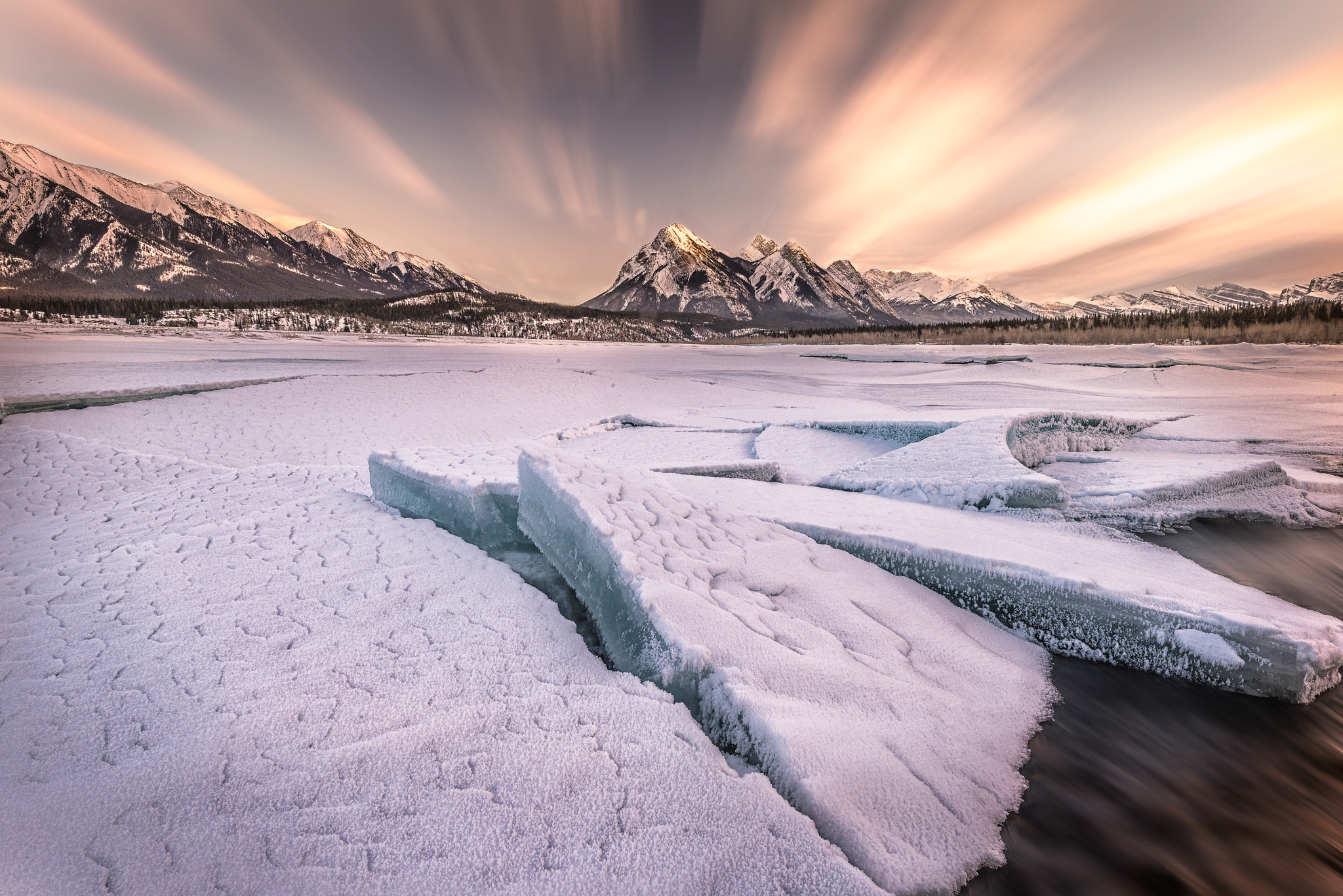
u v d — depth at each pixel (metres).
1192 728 2.76
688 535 3.90
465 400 14.67
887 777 2.16
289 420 11.65
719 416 12.08
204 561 4.16
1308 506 5.64
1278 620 3.26
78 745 2.32
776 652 2.75
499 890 1.67
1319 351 21.02
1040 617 3.51
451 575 3.94
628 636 2.99
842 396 17.19
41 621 3.36
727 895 1.66
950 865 1.90
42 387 12.72
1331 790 2.42
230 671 2.79
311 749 2.22
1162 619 3.20
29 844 1.85
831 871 1.71
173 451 9.28
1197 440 8.34
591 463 4.78
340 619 3.31
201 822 1.91
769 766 2.17
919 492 5.72
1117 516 5.28
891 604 3.54
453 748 2.22
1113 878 1.96
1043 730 2.70
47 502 6.04
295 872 1.73
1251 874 2.03
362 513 5.25
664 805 1.94
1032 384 18.41
